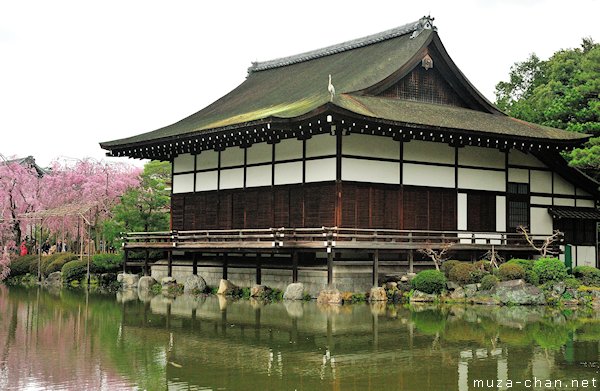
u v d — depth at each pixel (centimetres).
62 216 5509
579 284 3375
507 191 4072
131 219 4988
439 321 2700
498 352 2114
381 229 3494
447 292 3353
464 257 3844
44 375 1844
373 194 3572
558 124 5066
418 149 3744
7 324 2716
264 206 3875
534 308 3127
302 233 3619
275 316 2866
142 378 1811
